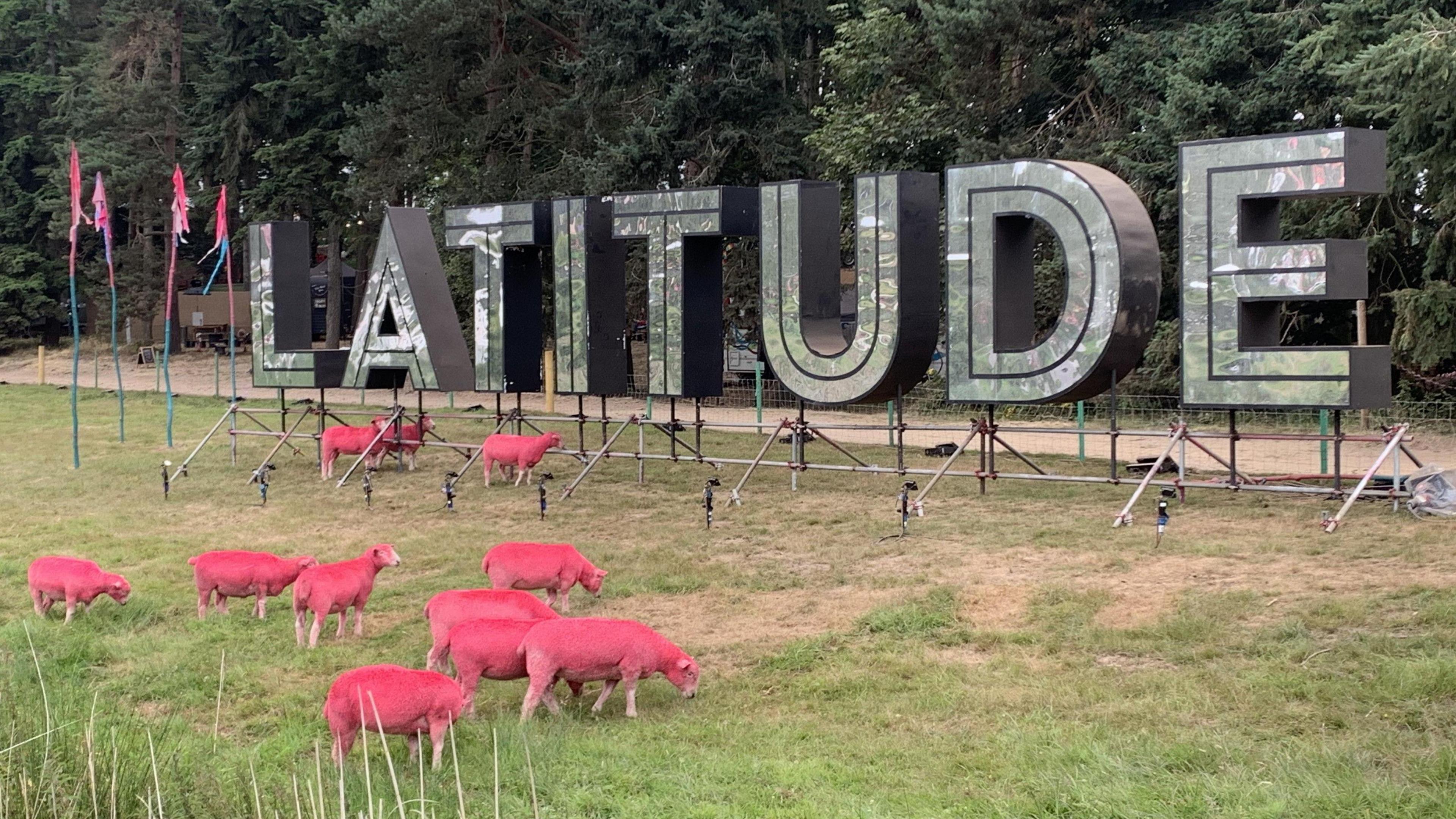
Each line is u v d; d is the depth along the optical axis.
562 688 10.22
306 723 9.42
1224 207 14.28
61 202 50.09
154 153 49.06
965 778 7.81
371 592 13.22
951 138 31.38
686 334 18.41
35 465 23.92
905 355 16.22
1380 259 26.53
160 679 10.56
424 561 14.66
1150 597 11.28
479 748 8.52
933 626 11.12
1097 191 14.70
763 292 17.73
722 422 27.22
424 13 35.50
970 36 29.75
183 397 37.69
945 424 28.03
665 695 9.83
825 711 9.33
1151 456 21.20
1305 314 28.66
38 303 57.81
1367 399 13.71
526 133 39.44
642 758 8.27
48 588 12.39
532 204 19.72
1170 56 29.12
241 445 26.11
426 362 20.56
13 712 8.54
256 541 16.11
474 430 27.11
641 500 18.33
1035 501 16.53
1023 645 10.50
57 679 10.49
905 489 14.95
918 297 16.23
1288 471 18.84
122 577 13.19
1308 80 26.02
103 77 49.78
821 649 10.77
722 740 8.71
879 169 31.91
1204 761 7.71
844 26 32.62
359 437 21.42
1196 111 26.69
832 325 17.70
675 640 11.27
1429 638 9.39
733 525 16.09
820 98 40.00
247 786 7.66
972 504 16.56
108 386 43.91
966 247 15.92
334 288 49.06
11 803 7.07
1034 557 13.16
